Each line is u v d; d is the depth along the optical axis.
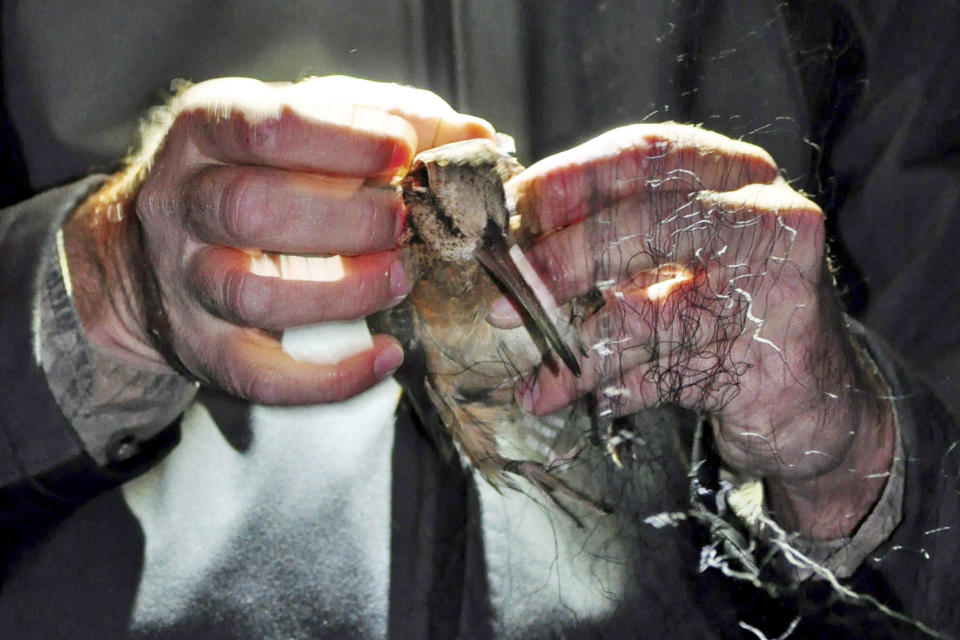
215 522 0.57
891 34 0.57
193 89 0.52
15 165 0.61
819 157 0.58
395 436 0.59
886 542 0.54
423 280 0.56
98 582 0.56
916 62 0.57
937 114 0.57
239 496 0.58
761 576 0.53
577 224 0.52
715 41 0.59
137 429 0.57
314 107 0.50
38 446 0.55
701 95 0.59
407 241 0.56
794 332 0.52
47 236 0.56
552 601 0.55
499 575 0.55
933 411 0.55
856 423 0.53
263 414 0.59
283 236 0.51
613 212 0.52
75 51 0.60
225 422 0.59
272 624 0.56
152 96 0.61
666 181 0.52
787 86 0.58
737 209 0.51
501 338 0.56
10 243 0.56
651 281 0.52
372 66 0.61
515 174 0.56
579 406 0.55
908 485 0.54
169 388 0.58
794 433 0.53
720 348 0.52
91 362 0.56
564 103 0.61
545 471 0.56
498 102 0.61
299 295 0.51
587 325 0.52
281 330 0.53
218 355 0.54
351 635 0.55
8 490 0.55
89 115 0.60
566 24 0.60
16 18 0.59
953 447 0.54
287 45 0.61
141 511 0.58
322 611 0.56
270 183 0.50
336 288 0.51
